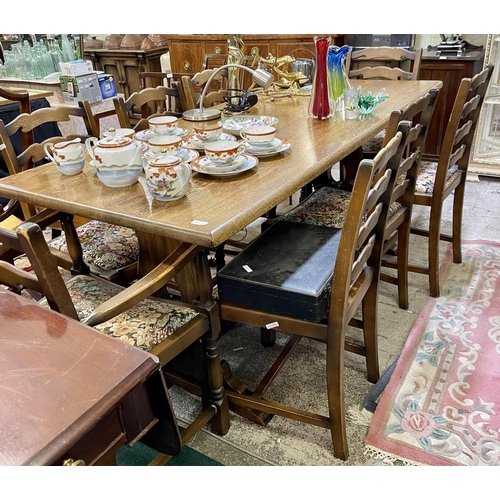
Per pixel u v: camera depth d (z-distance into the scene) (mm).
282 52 3520
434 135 3314
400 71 2697
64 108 1870
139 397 727
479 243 2531
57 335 737
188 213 1148
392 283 2031
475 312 1986
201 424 1404
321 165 1429
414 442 1422
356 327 1775
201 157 1514
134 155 1328
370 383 1676
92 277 1463
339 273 1160
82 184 1396
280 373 1741
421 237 2621
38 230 803
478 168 3330
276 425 1535
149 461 1412
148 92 2180
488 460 1357
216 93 2453
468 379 1637
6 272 906
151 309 1300
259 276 1311
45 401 612
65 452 579
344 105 1924
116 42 4355
